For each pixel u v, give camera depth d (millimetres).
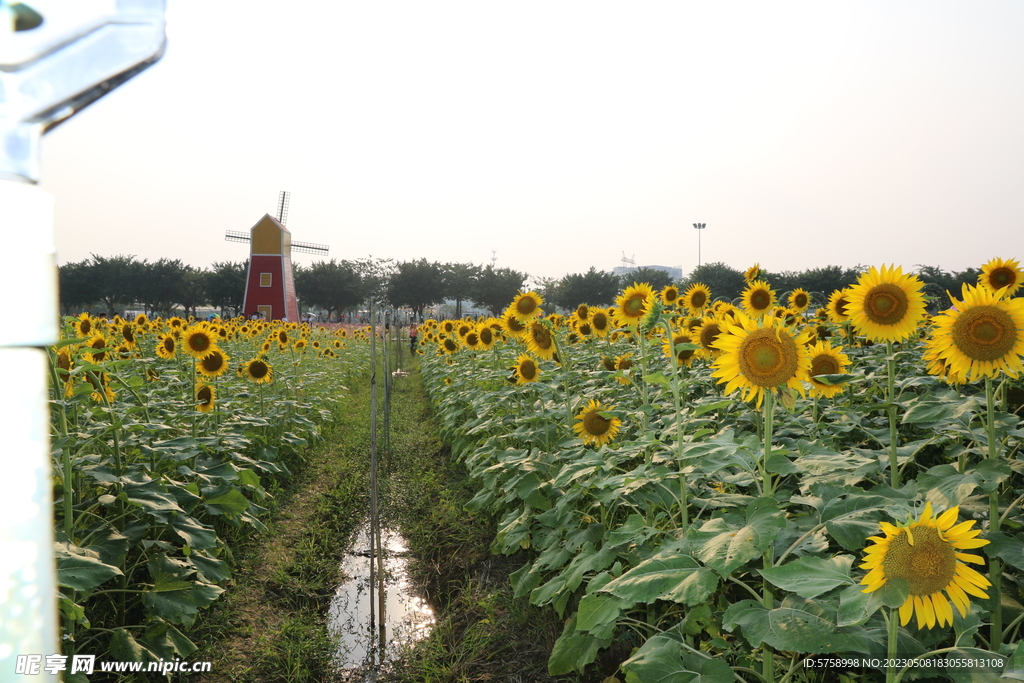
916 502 2521
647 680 2258
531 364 5883
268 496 6582
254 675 3770
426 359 17016
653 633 3338
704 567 2051
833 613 1987
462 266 72375
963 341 2730
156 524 4055
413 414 12922
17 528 355
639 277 60656
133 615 3959
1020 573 2812
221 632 4152
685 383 4477
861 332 3346
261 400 8336
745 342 2451
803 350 2404
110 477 3861
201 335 6984
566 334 9422
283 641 4102
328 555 5660
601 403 5184
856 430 4238
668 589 1990
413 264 71688
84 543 3479
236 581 4875
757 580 2973
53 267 385
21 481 361
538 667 3729
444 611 4602
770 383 2410
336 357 18969
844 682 2453
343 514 6676
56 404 3541
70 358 4516
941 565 1569
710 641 2801
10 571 348
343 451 9328
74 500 3848
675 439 3639
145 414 5094
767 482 2453
